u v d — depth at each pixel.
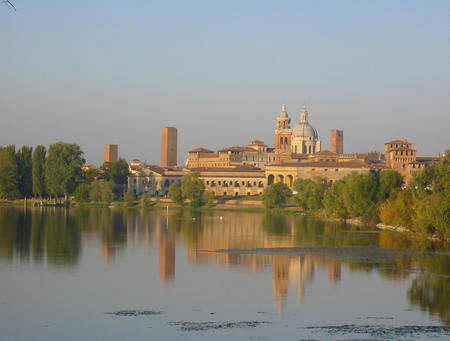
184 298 102.06
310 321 89.75
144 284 112.00
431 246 158.75
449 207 157.38
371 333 84.25
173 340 81.50
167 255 145.38
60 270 123.62
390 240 172.12
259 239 176.75
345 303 99.44
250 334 83.88
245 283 113.44
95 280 114.81
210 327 86.69
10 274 118.62
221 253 148.88
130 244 164.88
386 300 101.19
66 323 88.19
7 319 89.75
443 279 116.69
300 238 179.75
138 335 83.38
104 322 88.75
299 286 111.06
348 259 139.00
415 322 89.38
